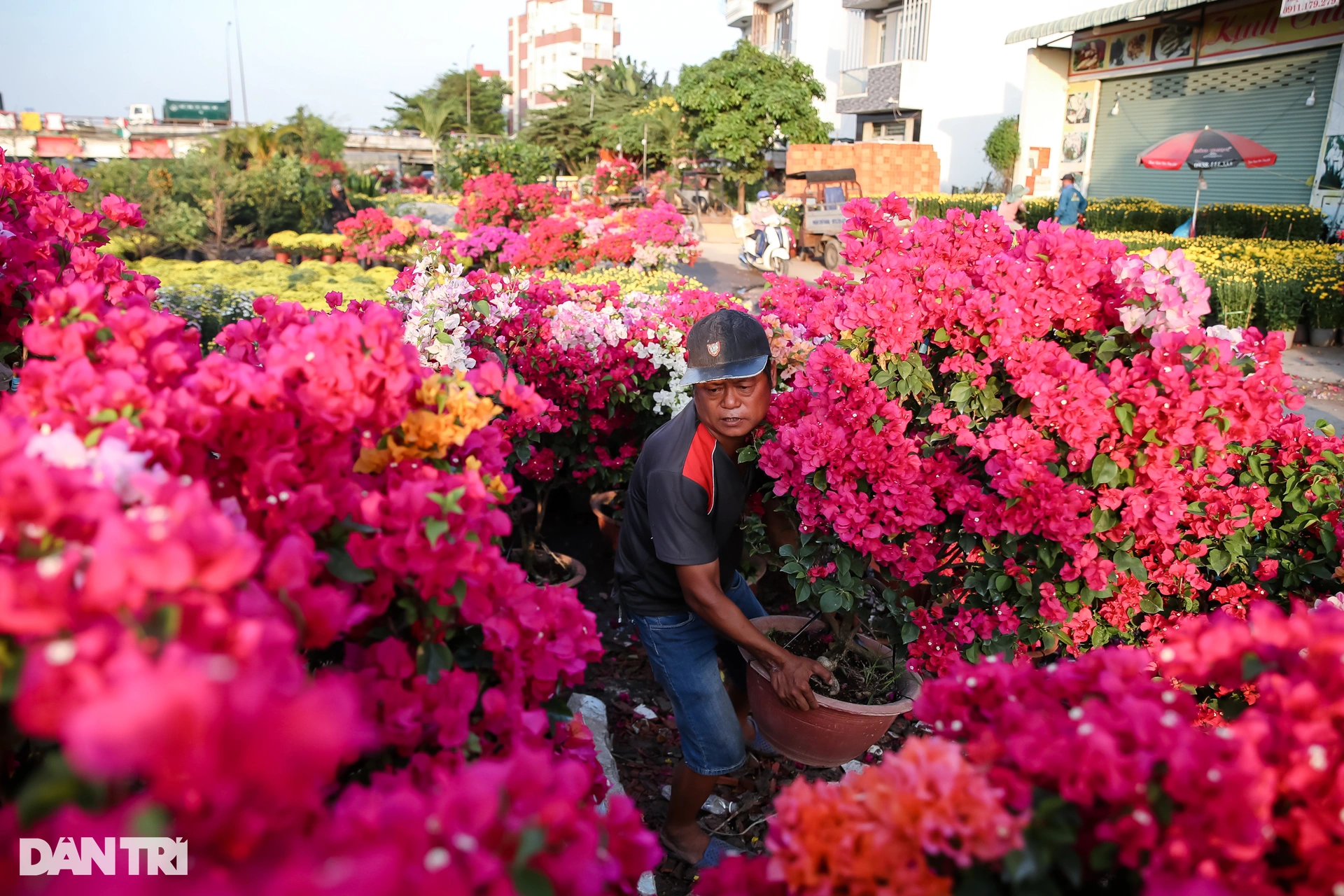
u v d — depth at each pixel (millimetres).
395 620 1520
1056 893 1072
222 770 739
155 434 1231
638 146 35375
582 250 10617
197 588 906
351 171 28391
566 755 1713
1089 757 1069
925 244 2990
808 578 2725
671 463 2514
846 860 1090
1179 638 1311
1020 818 1049
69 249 3035
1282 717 1131
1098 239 2674
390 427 1561
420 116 56125
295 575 1119
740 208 29000
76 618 875
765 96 26719
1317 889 1025
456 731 1350
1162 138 17484
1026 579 2504
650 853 1239
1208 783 1023
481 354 3951
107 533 870
